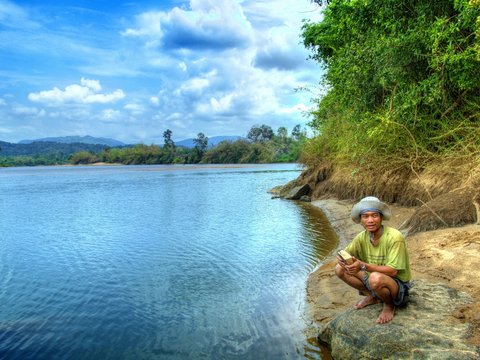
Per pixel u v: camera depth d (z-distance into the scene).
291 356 4.75
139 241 10.97
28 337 5.33
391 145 11.48
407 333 4.11
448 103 9.52
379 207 4.44
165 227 12.92
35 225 13.97
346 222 12.34
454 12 8.40
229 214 15.45
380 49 9.44
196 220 14.14
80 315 6.04
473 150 9.04
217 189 27.20
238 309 6.13
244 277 7.62
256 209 16.72
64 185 35.00
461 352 3.72
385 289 4.30
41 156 182.75
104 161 142.75
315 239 10.68
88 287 7.29
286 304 6.25
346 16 11.24
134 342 5.16
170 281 7.48
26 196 24.94
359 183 14.70
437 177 10.04
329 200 17.28
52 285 7.43
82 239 11.45
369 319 4.51
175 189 27.66
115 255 9.54
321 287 6.77
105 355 4.86
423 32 8.55
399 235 4.43
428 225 7.77
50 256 9.61
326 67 15.93
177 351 4.93
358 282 4.81
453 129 9.32
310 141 21.12
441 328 4.11
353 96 11.67
